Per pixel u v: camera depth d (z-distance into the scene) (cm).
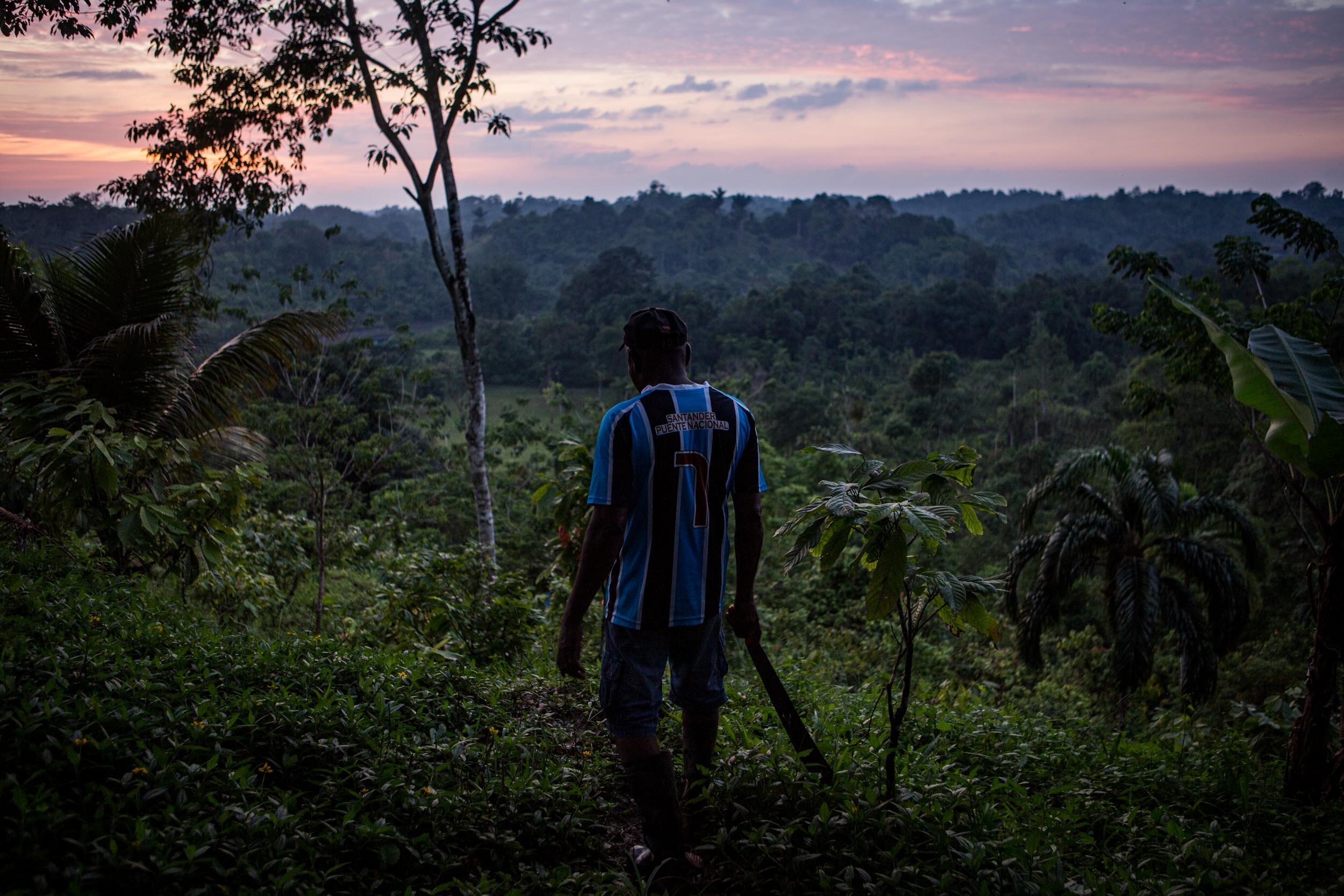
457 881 240
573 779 322
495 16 1252
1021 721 532
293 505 1350
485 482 1345
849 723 427
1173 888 269
